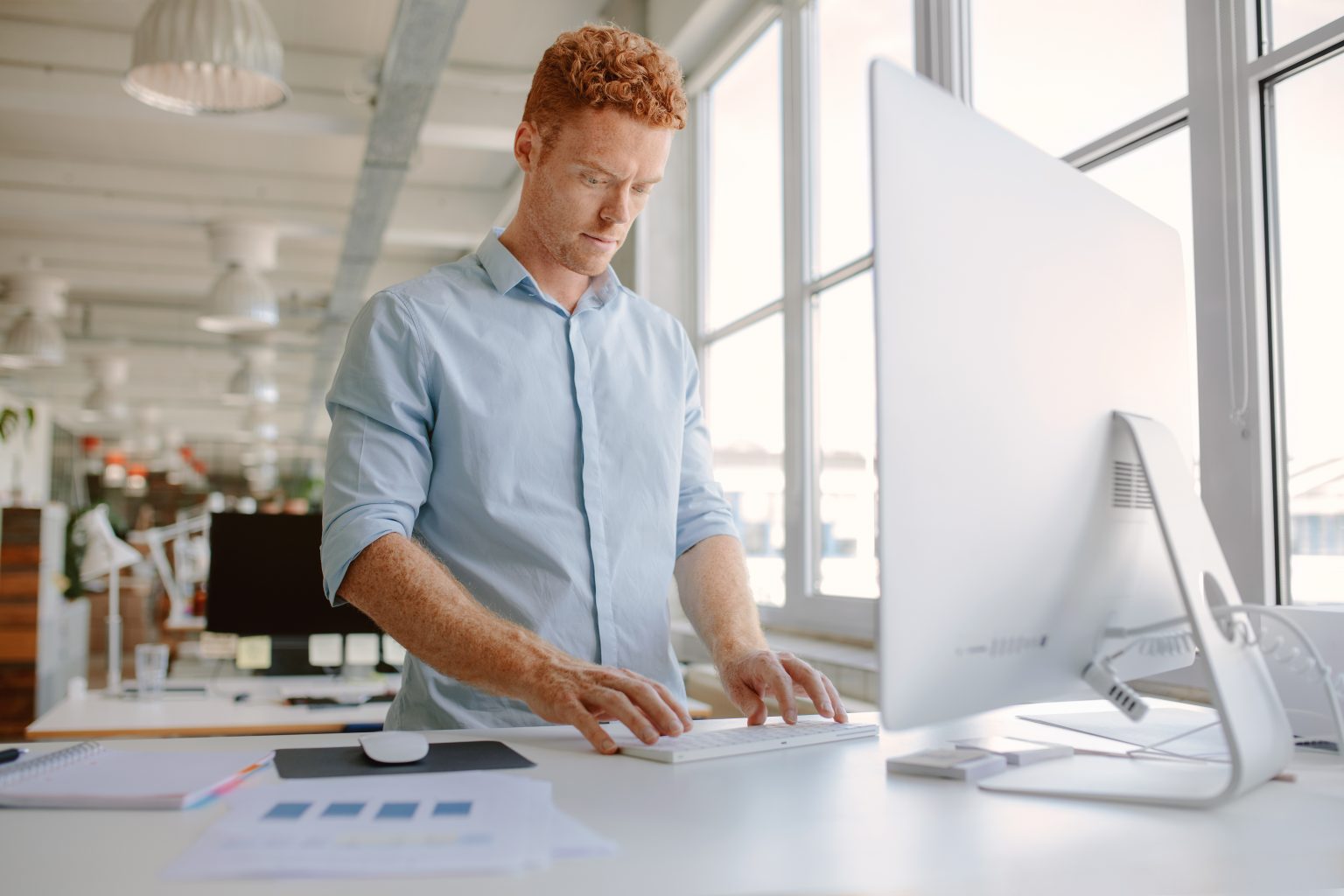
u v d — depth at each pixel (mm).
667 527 1423
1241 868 651
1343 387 1751
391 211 6449
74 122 6766
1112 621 964
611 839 677
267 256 7488
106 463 21625
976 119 857
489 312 1371
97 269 9656
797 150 3924
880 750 1021
